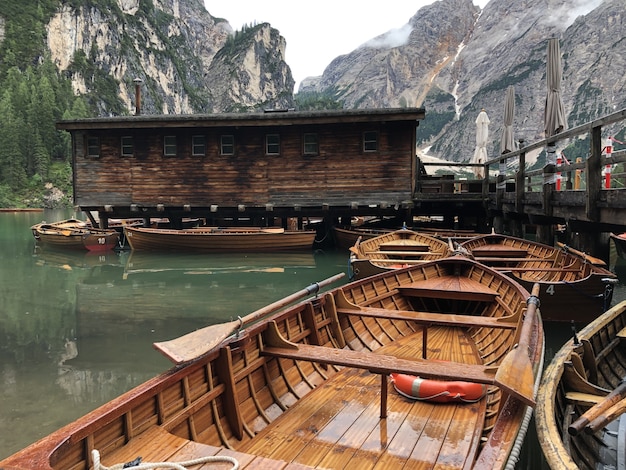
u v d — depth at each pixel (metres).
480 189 22.09
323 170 20.69
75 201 21.77
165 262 18.62
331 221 22.12
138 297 12.91
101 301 12.44
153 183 21.47
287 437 4.14
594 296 8.44
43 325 10.16
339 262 18.55
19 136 91.75
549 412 3.96
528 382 3.54
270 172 20.97
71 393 6.66
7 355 8.26
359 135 20.42
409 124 20.06
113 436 3.09
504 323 5.80
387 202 20.27
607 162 8.26
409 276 9.12
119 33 157.75
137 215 22.78
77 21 142.62
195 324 10.20
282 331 5.29
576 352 5.39
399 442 4.05
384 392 4.39
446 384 4.81
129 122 20.45
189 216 22.61
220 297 12.86
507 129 19.25
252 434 4.16
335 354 4.57
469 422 4.41
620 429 4.81
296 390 5.05
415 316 6.11
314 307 6.01
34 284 14.77
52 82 119.00
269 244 19.83
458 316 6.16
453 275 10.00
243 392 4.39
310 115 19.67
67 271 17.02
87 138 21.67
